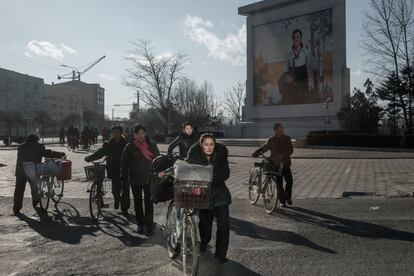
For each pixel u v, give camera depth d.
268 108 60.06
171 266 6.45
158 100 66.06
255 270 6.21
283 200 11.27
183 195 5.77
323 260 6.65
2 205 11.78
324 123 54.53
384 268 6.23
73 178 17.45
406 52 47.16
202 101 83.88
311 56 55.91
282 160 10.76
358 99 45.69
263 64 60.66
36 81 126.12
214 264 6.51
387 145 38.50
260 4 60.19
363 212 10.57
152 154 8.67
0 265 6.51
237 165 24.14
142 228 8.62
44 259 6.82
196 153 6.37
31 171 10.55
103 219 9.87
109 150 10.62
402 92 47.62
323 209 10.99
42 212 10.69
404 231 8.51
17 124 91.12
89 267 6.41
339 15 53.62
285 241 7.82
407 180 16.44
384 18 46.75
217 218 6.45
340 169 21.28
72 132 41.59
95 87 139.62
